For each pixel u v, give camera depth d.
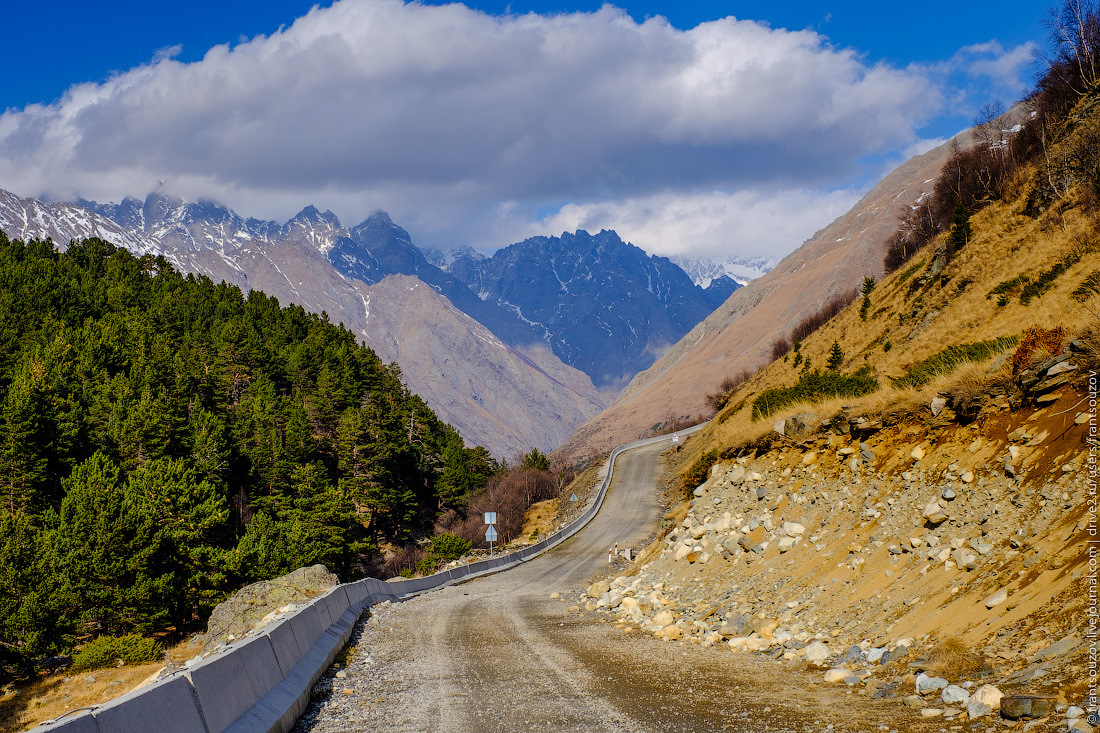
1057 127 48.78
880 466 15.28
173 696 6.47
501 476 109.81
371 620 21.27
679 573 21.19
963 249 51.72
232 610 24.42
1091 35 47.81
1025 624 7.96
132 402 73.62
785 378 76.12
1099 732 5.23
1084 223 32.22
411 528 97.75
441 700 10.08
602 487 78.31
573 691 10.13
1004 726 6.00
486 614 22.83
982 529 10.61
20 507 59.34
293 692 9.69
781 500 18.33
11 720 31.16
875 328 61.94
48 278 115.81
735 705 8.45
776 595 14.35
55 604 44.12
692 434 102.69
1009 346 16.22
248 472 80.75
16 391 63.31
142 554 48.66
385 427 98.88
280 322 145.75
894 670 8.77
